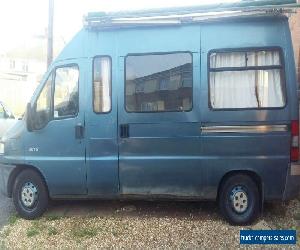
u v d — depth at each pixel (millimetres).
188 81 3465
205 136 3443
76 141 3619
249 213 3463
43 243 3229
